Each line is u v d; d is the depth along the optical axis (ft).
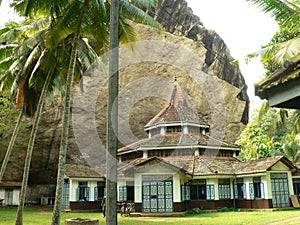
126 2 43.45
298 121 59.82
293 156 89.40
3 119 96.32
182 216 71.15
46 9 44.32
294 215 65.36
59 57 48.65
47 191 118.62
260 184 82.99
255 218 62.18
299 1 37.09
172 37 107.45
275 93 17.78
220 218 64.23
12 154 107.24
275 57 28.89
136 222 60.34
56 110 108.37
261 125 106.32
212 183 84.53
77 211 86.79
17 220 44.98
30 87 55.83
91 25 46.80
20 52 51.57
